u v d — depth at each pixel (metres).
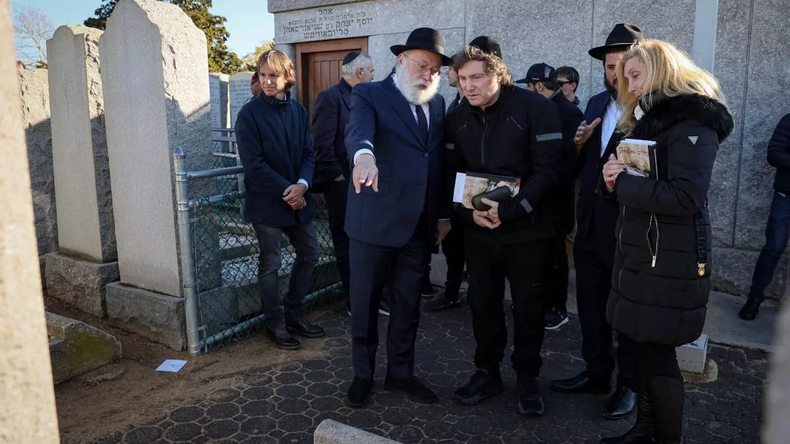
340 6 6.83
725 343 3.98
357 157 2.73
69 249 4.68
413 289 3.17
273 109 3.78
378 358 3.83
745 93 4.69
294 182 3.90
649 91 2.27
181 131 3.78
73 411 3.08
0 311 0.79
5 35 0.76
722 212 4.89
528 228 2.88
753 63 4.63
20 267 0.81
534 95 2.83
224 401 3.20
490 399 3.23
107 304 4.23
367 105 3.01
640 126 2.34
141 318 4.03
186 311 3.77
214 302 3.95
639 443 2.63
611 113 3.09
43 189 5.20
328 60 7.28
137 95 3.77
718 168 4.85
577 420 3.02
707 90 2.25
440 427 2.94
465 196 2.91
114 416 3.03
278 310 3.97
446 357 3.81
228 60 27.39
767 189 4.70
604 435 2.88
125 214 4.07
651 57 2.27
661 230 2.24
